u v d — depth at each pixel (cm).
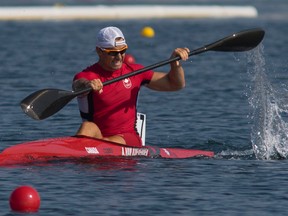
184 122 5122
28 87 6806
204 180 3422
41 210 2923
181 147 4350
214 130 4831
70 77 7600
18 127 4894
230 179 3447
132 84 4044
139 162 3788
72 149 3828
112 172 3547
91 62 9100
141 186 3297
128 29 15750
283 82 6681
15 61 9144
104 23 17762
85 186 3288
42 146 3812
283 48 10938
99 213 2889
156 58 9738
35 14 19138
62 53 10275
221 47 4247
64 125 4988
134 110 4088
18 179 3397
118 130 4034
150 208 2961
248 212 2923
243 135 4669
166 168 3662
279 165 3778
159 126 4981
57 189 3234
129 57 7906
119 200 3069
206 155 4034
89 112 4012
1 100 6038
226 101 6050
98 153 3850
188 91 6606
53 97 3822
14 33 14112
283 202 3061
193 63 8956
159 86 4103
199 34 14200
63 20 18788
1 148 4259
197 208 2970
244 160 3919
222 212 2923
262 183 3372
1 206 2970
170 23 17900
